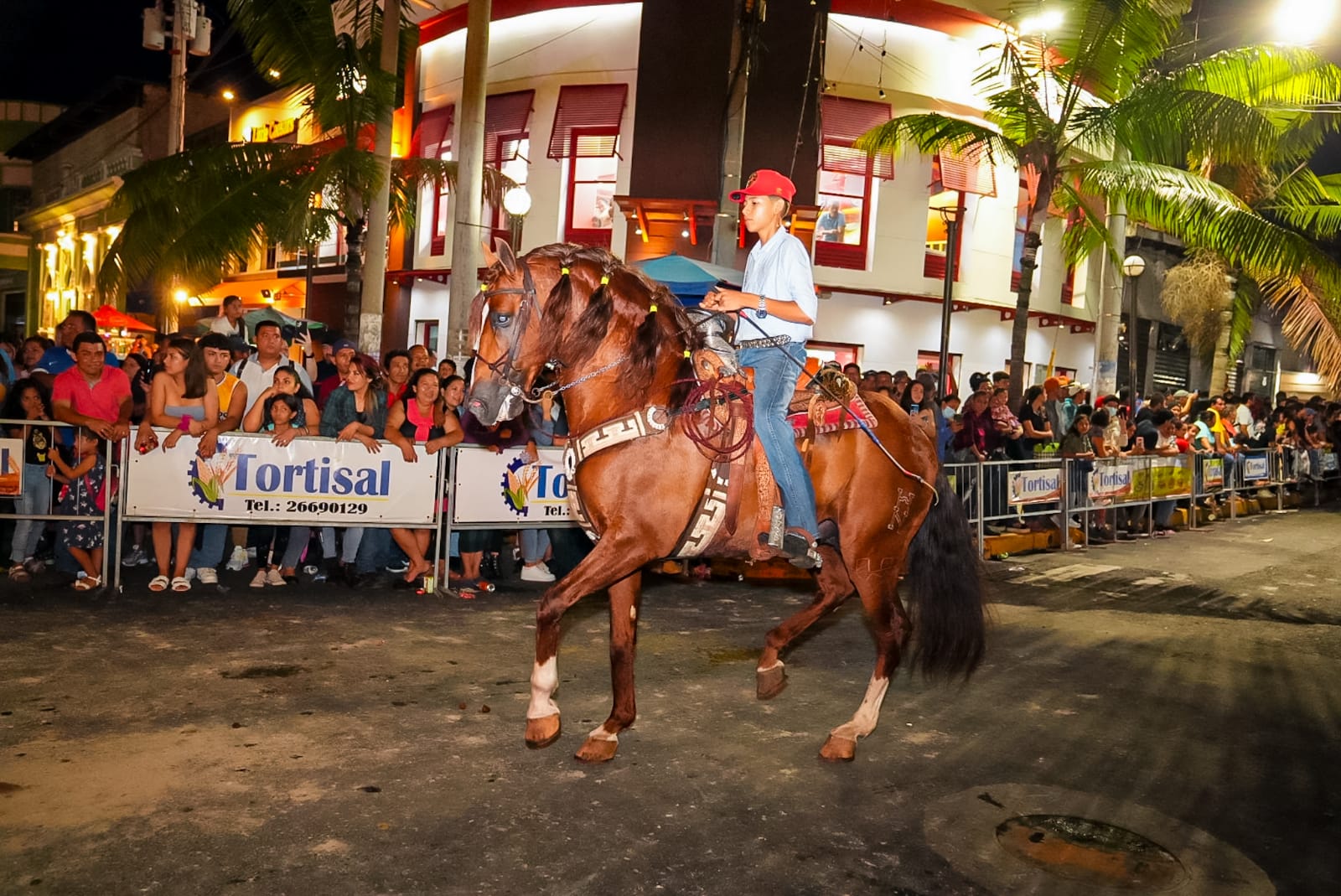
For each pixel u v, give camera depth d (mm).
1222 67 14570
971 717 5590
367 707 5215
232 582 8016
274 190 13984
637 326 4410
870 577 5012
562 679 5898
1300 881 3789
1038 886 3639
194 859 3504
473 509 8047
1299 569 11578
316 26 13367
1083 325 22469
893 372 19453
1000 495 11375
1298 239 13969
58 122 42000
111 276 14203
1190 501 15297
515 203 13320
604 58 18969
